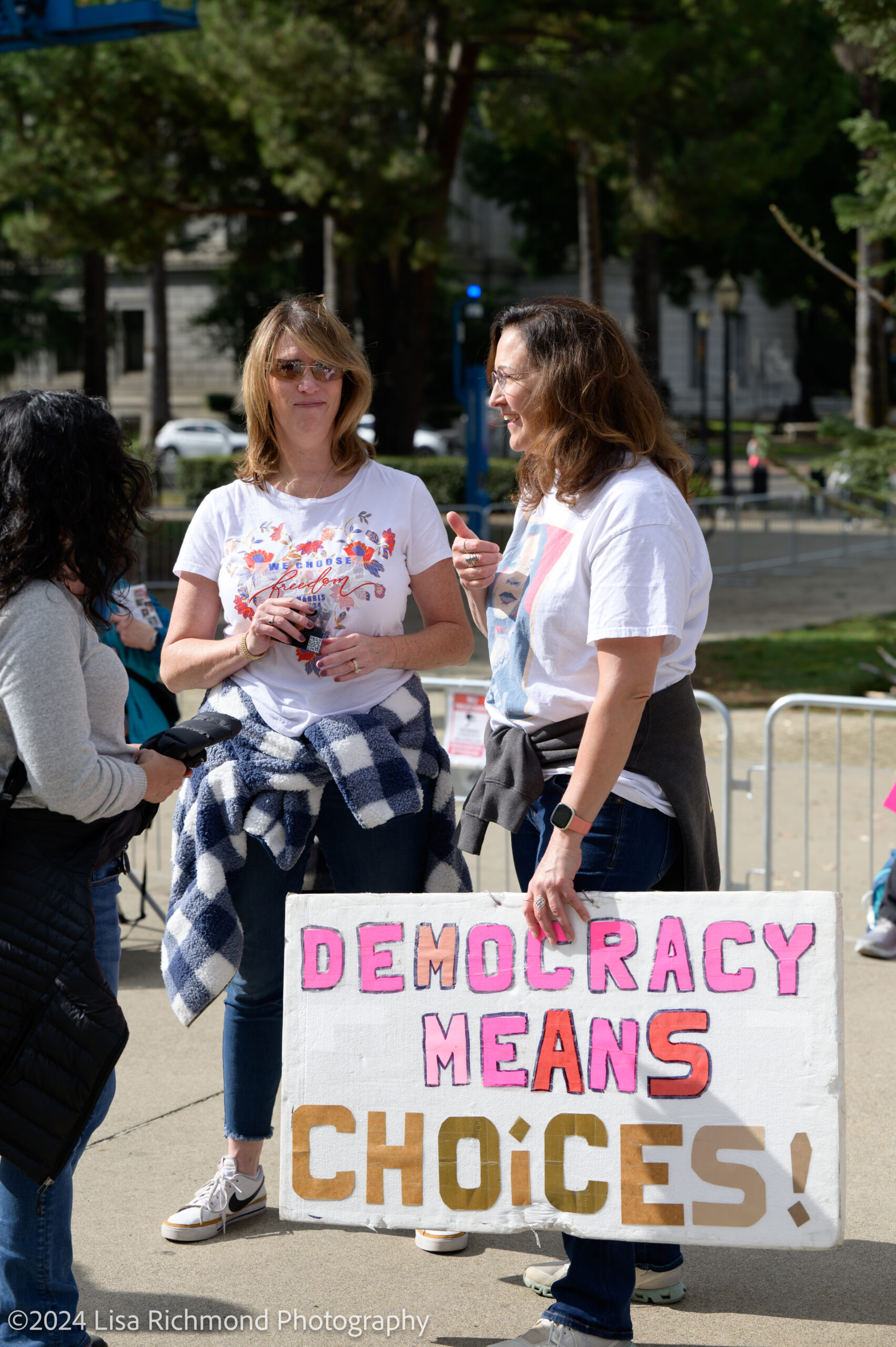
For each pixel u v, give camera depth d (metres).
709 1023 2.46
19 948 2.34
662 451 2.67
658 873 2.66
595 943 2.49
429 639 3.13
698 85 18.08
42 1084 2.33
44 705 2.29
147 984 4.92
